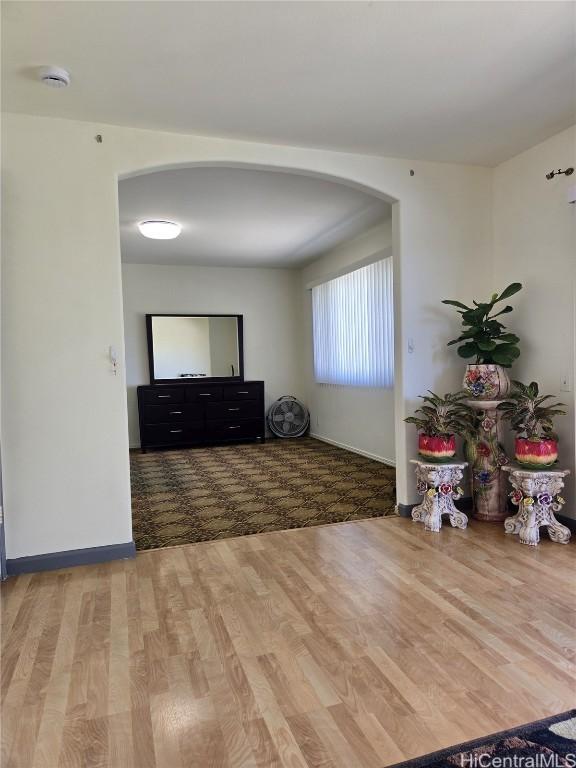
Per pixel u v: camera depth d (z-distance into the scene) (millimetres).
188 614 2219
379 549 2922
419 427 3381
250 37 2047
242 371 7277
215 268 7148
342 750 1423
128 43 2062
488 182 3670
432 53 2195
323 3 1849
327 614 2186
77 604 2340
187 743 1465
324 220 4758
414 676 1745
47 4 1806
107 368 2840
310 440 7090
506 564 2670
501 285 3623
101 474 2848
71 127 2756
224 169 3428
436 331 3564
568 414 3109
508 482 3420
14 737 1509
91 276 2801
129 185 3715
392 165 3412
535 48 2176
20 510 2717
